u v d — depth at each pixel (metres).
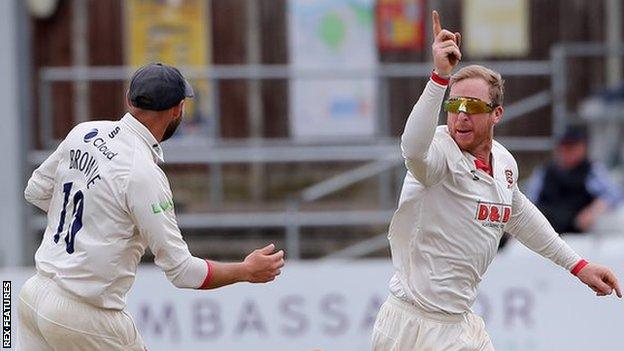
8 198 40.62
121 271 21.94
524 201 23.64
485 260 22.67
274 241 46.81
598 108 47.59
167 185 21.95
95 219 21.75
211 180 48.66
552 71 48.25
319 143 49.16
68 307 21.92
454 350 22.56
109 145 21.89
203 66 50.09
